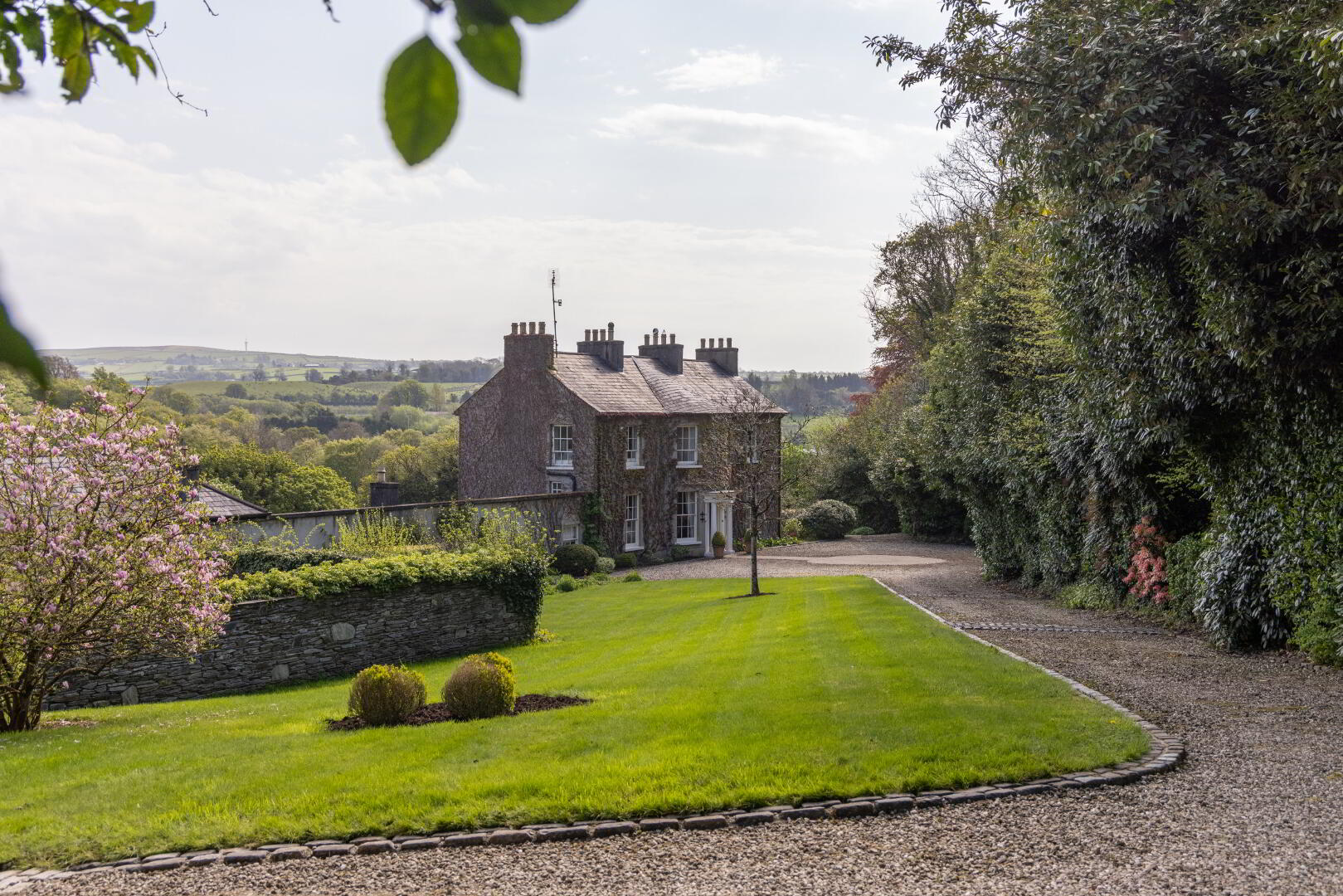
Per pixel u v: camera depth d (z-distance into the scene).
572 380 33.97
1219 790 6.48
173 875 5.78
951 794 6.48
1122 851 5.53
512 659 14.81
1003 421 20.23
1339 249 9.27
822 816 6.25
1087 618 16.17
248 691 13.91
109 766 7.95
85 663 11.56
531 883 5.47
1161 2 10.29
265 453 41.50
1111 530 17.41
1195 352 11.36
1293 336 9.76
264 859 5.96
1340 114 8.57
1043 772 6.79
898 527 45.47
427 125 0.94
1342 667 10.48
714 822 6.18
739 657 12.02
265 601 14.12
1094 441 16.20
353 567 15.36
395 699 9.33
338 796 6.81
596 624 19.16
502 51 0.93
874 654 11.28
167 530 10.49
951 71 11.65
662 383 36.72
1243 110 10.21
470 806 6.51
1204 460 12.84
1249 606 11.77
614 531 33.44
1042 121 11.09
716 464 34.72
